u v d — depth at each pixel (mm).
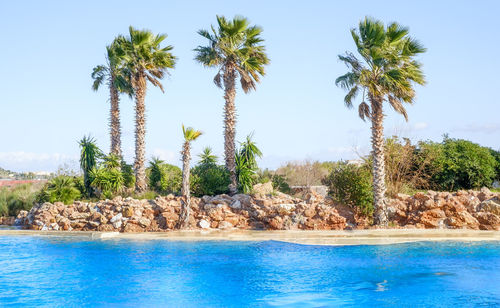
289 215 19391
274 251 14641
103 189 24750
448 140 30656
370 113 19375
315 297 10031
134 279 11555
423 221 18828
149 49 26141
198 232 18219
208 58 24719
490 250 14414
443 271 12031
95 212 20625
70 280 11531
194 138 19953
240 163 24562
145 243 16312
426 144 28672
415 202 19578
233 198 20906
